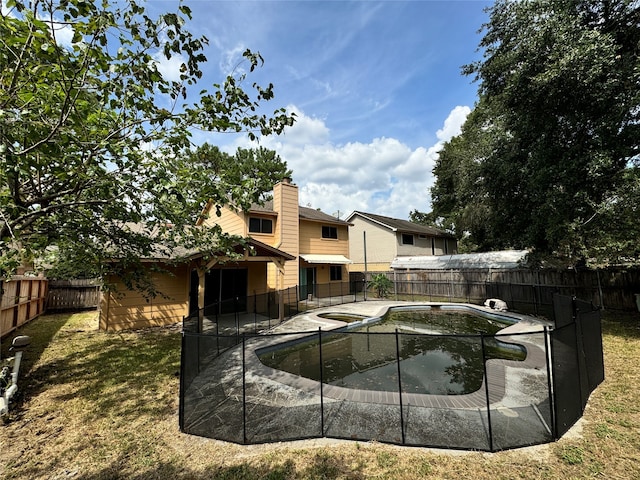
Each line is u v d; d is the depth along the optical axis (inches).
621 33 435.5
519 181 550.3
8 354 308.8
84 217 240.2
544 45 418.3
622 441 155.2
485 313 566.6
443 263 912.3
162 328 452.1
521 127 492.7
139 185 196.7
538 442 156.2
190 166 227.8
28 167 162.9
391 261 1061.8
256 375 258.2
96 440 164.7
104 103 188.9
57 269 332.8
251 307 620.7
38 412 195.0
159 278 478.3
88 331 425.7
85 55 153.6
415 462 142.7
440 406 198.2
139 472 139.0
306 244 840.9
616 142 404.5
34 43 139.2
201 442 162.7
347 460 145.2
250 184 208.8
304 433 168.9
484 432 166.9
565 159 437.7
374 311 584.1
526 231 563.8
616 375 245.4
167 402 210.4
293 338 373.1
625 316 467.8
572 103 435.5
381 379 272.4
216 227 269.1
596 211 384.8
